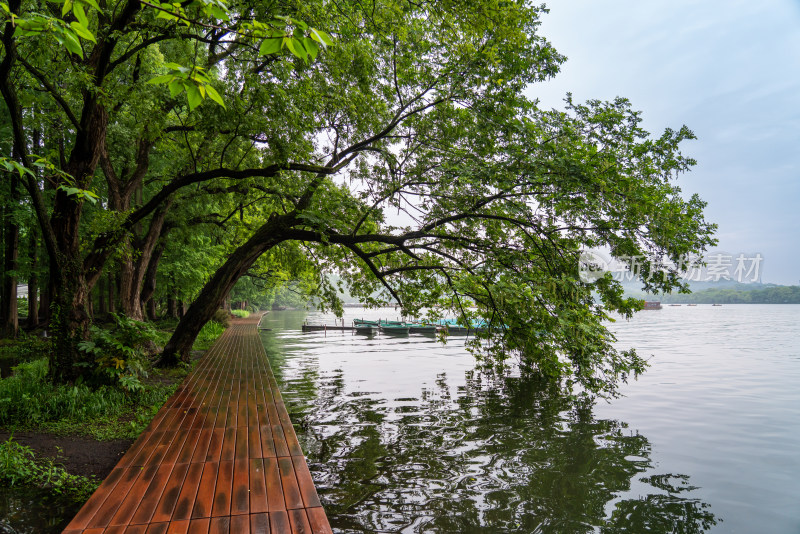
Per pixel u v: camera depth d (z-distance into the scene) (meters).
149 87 10.12
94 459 6.39
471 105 9.88
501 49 9.32
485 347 11.27
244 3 6.62
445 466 7.31
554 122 9.67
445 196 9.90
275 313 91.00
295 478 4.59
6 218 19.73
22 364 11.21
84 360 9.65
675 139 8.77
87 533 3.44
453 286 10.12
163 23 8.41
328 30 8.55
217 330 26.84
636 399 12.52
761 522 5.60
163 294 27.38
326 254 14.59
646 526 5.46
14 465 5.71
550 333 9.45
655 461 7.67
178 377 12.02
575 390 13.67
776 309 130.50
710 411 11.16
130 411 8.73
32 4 7.04
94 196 3.65
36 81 9.55
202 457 5.23
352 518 5.50
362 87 10.25
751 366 18.83
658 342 30.08
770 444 8.62
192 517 3.73
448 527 5.32
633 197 8.27
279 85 9.02
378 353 23.36
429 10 8.54
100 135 9.71
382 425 9.72
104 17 8.93
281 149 9.64
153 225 15.38
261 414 7.35
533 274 9.23
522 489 6.45
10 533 4.42
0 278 22.25
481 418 10.35
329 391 13.47
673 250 8.42
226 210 19.31
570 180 8.20
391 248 11.15
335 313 15.74
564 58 9.50
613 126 9.34
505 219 9.59
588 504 6.00
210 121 9.36
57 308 9.47
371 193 10.86
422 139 10.67
